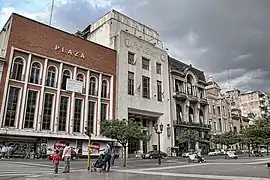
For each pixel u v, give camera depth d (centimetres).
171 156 4338
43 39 3297
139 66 4488
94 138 3469
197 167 1870
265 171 1425
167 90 4878
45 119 3138
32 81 3128
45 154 2972
